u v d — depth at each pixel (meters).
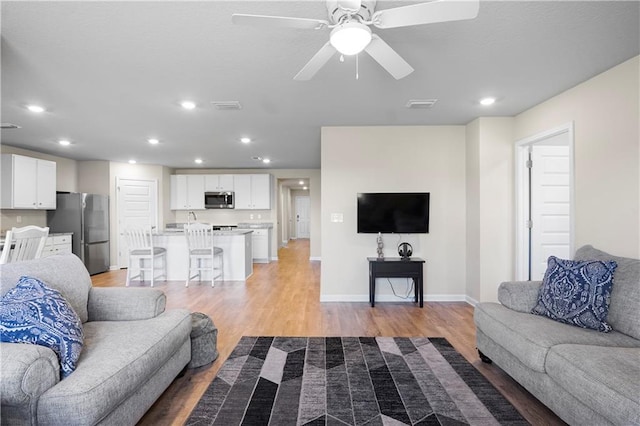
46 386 1.32
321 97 3.19
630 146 2.42
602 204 2.65
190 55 2.32
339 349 2.80
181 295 4.64
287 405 1.99
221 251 5.55
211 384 2.24
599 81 2.67
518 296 2.37
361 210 4.21
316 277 5.97
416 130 4.29
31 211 5.63
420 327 3.34
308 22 1.57
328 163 4.30
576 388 1.54
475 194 3.99
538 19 1.91
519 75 2.70
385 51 1.83
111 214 6.71
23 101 3.21
